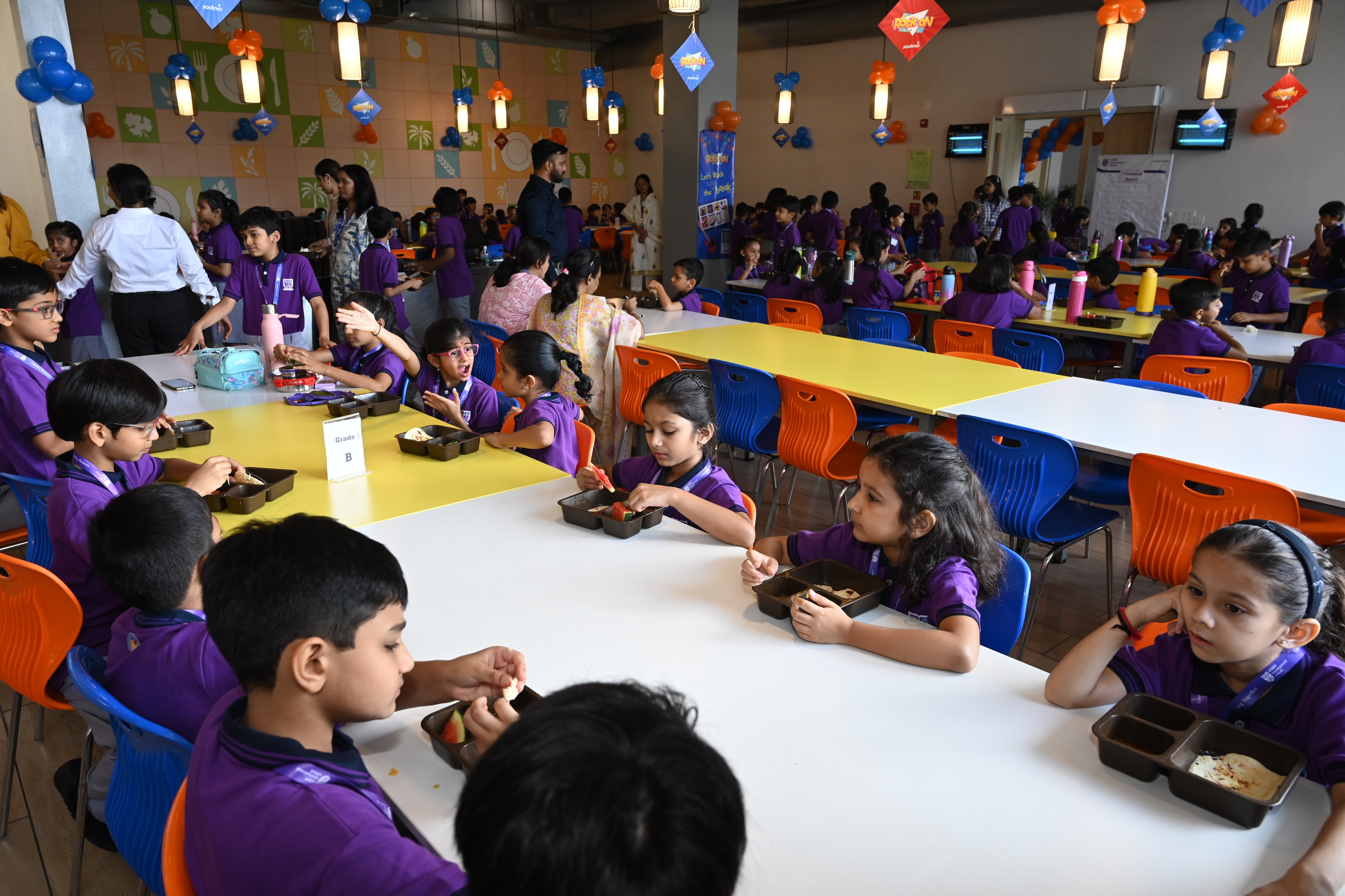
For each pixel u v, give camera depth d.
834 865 0.91
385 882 0.75
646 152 14.64
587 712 0.54
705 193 7.50
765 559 1.53
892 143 11.31
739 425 3.45
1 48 5.75
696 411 1.92
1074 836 0.96
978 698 1.23
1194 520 2.14
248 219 3.66
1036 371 3.74
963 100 10.50
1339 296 3.66
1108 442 2.49
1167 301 6.20
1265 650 1.11
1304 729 1.10
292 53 11.53
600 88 9.50
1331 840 0.90
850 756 1.09
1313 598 1.07
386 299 3.07
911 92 10.98
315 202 12.11
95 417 1.65
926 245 10.03
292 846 0.78
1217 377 3.48
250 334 3.85
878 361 3.62
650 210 9.55
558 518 1.90
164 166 10.91
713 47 7.19
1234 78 8.51
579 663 1.30
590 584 1.57
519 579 1.59
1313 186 8.21
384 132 12.49
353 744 1.00
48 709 2.26
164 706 1.23
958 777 1.06
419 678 1.19
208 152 11.17
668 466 2.01
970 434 2.60
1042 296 5.59
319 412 2.70
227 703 0.99
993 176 9.88
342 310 2.75
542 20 12.45
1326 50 7.92
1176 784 1.01
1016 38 9.88
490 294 4.30
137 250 4.12
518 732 0.53
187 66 9.30
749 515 1.92
